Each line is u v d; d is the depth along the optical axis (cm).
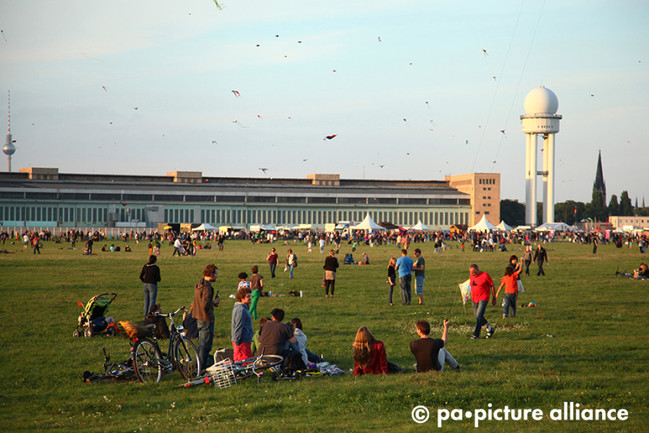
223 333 2066
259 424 1095
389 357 1692
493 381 1349
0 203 18775
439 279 4281
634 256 7362
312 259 6794
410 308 2770
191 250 7588
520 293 3347
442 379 1350
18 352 1759
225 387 1393
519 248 9788
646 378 1396
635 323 2323
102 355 1719
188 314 1817
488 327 2025
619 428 1061
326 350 1795
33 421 1146
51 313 2553
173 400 1290
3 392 1352
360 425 1078
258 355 1489
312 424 1086
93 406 1238
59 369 1559
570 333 2111
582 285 3794
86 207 19738
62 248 8994
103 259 6462
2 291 3391
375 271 5028
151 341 1475
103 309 2055
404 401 1211
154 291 2269
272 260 4328
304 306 2825
